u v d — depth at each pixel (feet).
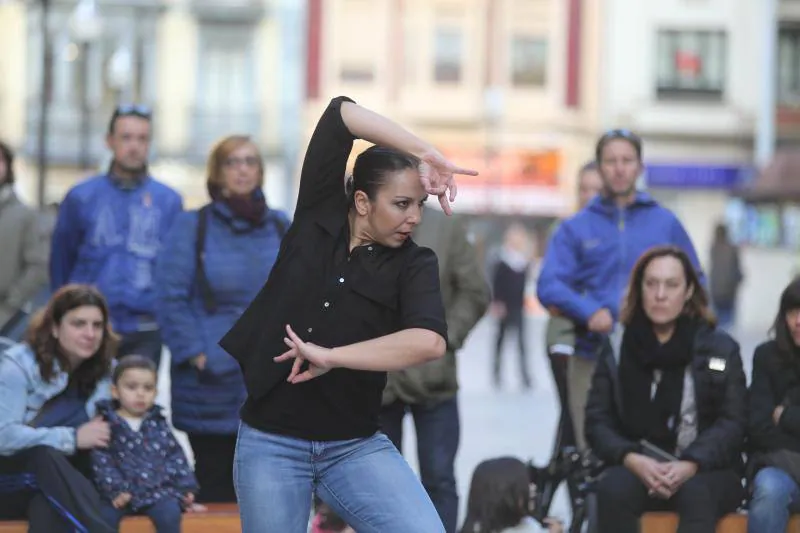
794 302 50.78
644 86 345.92
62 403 51.49
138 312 63.62
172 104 340.80
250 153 55.77
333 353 33.88
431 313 34.45
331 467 35.47
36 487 49.75
